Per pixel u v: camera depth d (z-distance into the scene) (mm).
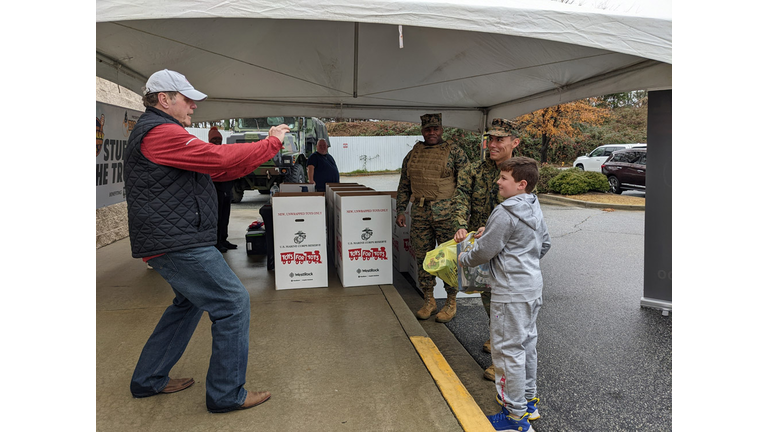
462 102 6984
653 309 4586
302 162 11961
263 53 4645
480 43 4172
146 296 4090
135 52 4109
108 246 6410
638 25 2740
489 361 3393
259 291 4195
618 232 9008
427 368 2760
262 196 14312
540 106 5973
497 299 2393
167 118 2041
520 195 2383
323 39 4344
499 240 2299
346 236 4266
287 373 2695
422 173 3871
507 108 6859
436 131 3889
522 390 2398
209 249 2113
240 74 5332
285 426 2180
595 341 3785
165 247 1989
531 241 2344
